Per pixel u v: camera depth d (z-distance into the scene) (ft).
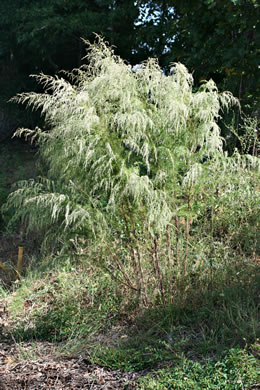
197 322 12.35
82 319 14.42
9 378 11.25
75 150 12.51
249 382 9.29
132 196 12.82
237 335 11.05
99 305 14.62
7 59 45.16
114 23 38.32
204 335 11.50
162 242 14.39
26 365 11.94
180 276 13.74
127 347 12.07
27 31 40.04
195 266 14.32
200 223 15.23
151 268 14.58
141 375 10.75
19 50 43.93
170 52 25.86
